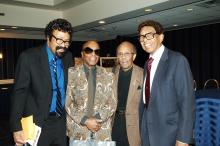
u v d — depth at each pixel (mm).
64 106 2004
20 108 1762
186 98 1656
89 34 10320
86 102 2074
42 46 1942
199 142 1737
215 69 8508
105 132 2109
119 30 9047
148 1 5133
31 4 6910
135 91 2248
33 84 1824
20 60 1812
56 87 1904
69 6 7297
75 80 2082
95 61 2127
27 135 1737
